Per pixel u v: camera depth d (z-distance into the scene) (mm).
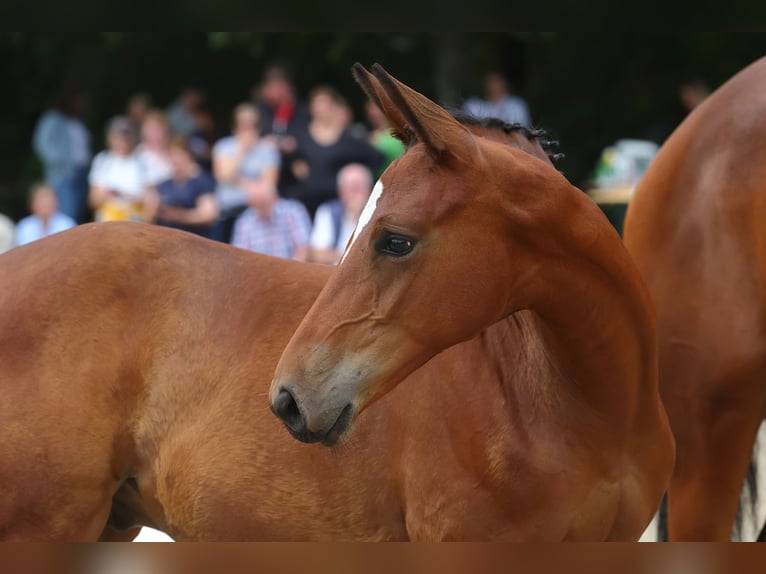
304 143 14391
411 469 5191
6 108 24359
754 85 6445
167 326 5691
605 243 4887
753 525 6727
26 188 22188
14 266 5793
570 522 5098
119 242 5805
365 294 4594
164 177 15344
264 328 5617
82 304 5625
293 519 5395
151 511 5781
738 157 6305
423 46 21016
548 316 4930
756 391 6332
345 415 4566
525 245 4754
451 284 4605
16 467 5414
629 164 15977
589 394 5043
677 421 6508
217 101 23016
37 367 5516
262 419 5449
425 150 4672
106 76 23453
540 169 4812
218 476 5461
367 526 5344
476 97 19422
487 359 5199
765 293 6191
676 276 6500
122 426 5613
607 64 19547
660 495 5465
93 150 22516
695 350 6406
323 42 21719
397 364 4621
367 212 4668
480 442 5074
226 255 5895
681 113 19391
